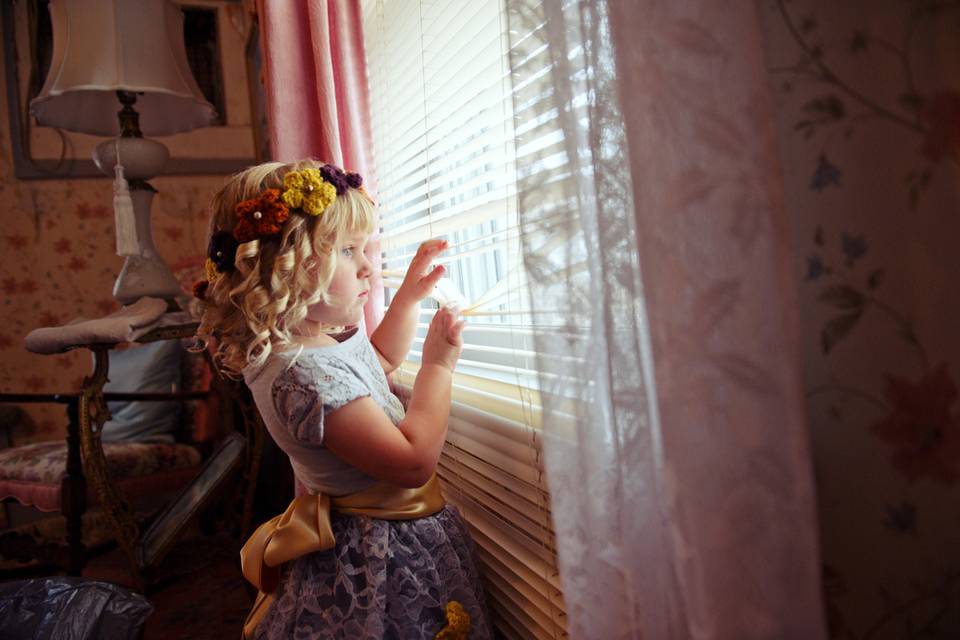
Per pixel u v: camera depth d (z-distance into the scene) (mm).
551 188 638
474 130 1129
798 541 480
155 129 2506
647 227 517
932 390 521
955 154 499
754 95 484
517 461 1003
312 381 989
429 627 1020
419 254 1213
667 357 509
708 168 490
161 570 2268
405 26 1429
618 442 589
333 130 1453
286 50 1537
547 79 638
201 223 3375
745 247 483
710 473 496
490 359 1229
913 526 538
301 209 1040
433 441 1007
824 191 555
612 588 616
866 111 534
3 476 2316
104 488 2062
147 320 2061
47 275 3248
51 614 1302
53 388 3240
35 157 3215
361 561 1027
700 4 492
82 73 2100
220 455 2232
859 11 534
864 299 544
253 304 1006
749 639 491
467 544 1161
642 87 514
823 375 568
